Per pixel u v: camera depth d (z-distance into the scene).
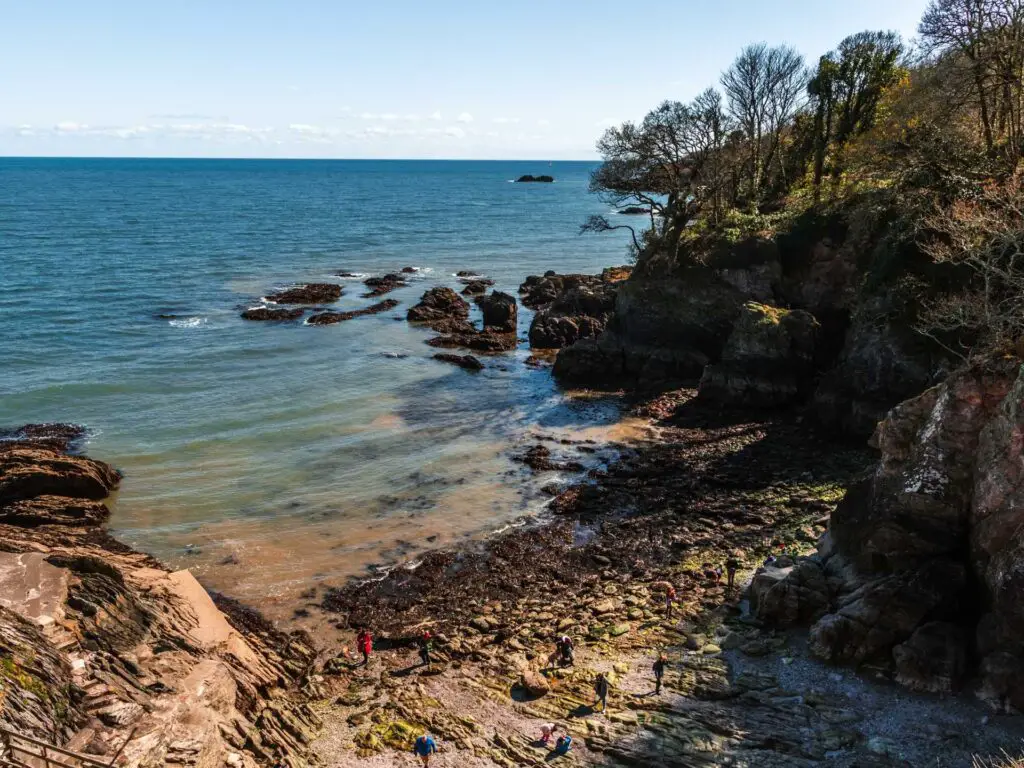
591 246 140.50
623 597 31.23
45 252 112.50
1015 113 49.91
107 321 74.25
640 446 46.59
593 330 71.44
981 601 24.73
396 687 26.27
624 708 24.12
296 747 22.83
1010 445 23.62
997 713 22.11
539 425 50.38
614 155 66.19
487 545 35.75
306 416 51.34
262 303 85.19
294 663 27.94
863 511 29.34
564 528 37.19
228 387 56.62
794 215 60.53
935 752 20.86
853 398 45.88
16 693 18.31
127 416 50.25
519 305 87.31
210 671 24.28
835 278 56.50
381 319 78.94
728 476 41.78
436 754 22.34
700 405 53.00
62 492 38.47
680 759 21.25
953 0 45.66
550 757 21.94
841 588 27.78
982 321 29.17
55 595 23.53
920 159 46.91
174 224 157.62
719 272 58.41
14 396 52.78
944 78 48.22
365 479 42.22
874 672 24.58
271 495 40.12
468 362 63.28
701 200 61.28
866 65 64.88
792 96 73.31
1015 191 36.16
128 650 23.53
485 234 156.00
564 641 27.11
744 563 33.12
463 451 46.06
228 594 31.70
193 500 39.38
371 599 31.70
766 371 51.06
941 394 26.89
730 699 24.14
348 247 131.88
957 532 26.08
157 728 20.53
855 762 20.69
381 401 54.75
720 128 65.94
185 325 74.19
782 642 26.91
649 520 37.62
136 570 30.34
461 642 28.88
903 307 43.69
